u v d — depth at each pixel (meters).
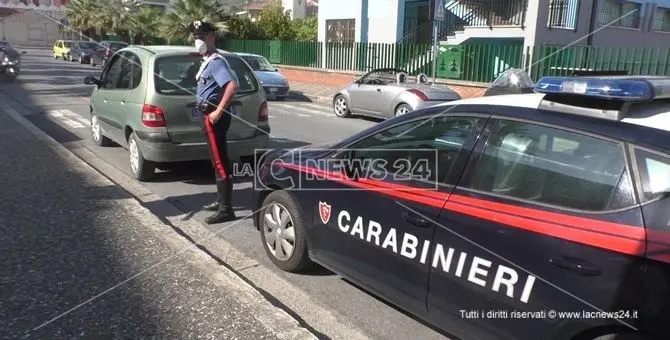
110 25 43.56
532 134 2.70
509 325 2.57
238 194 6.30
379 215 3.24
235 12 29.56
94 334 3.18
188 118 6.36
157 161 6.37
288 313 3.53
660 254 2.09
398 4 19.77
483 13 17.44
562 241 2.38
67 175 6.60
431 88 11.85
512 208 2.62
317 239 3.78
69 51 36.72
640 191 2.26
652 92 2.38
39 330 3.20
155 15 38.19
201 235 4.95
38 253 4.27
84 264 4.11
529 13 15.95
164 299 3.62
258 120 6.76
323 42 21.58
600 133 2.44
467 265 2.73
